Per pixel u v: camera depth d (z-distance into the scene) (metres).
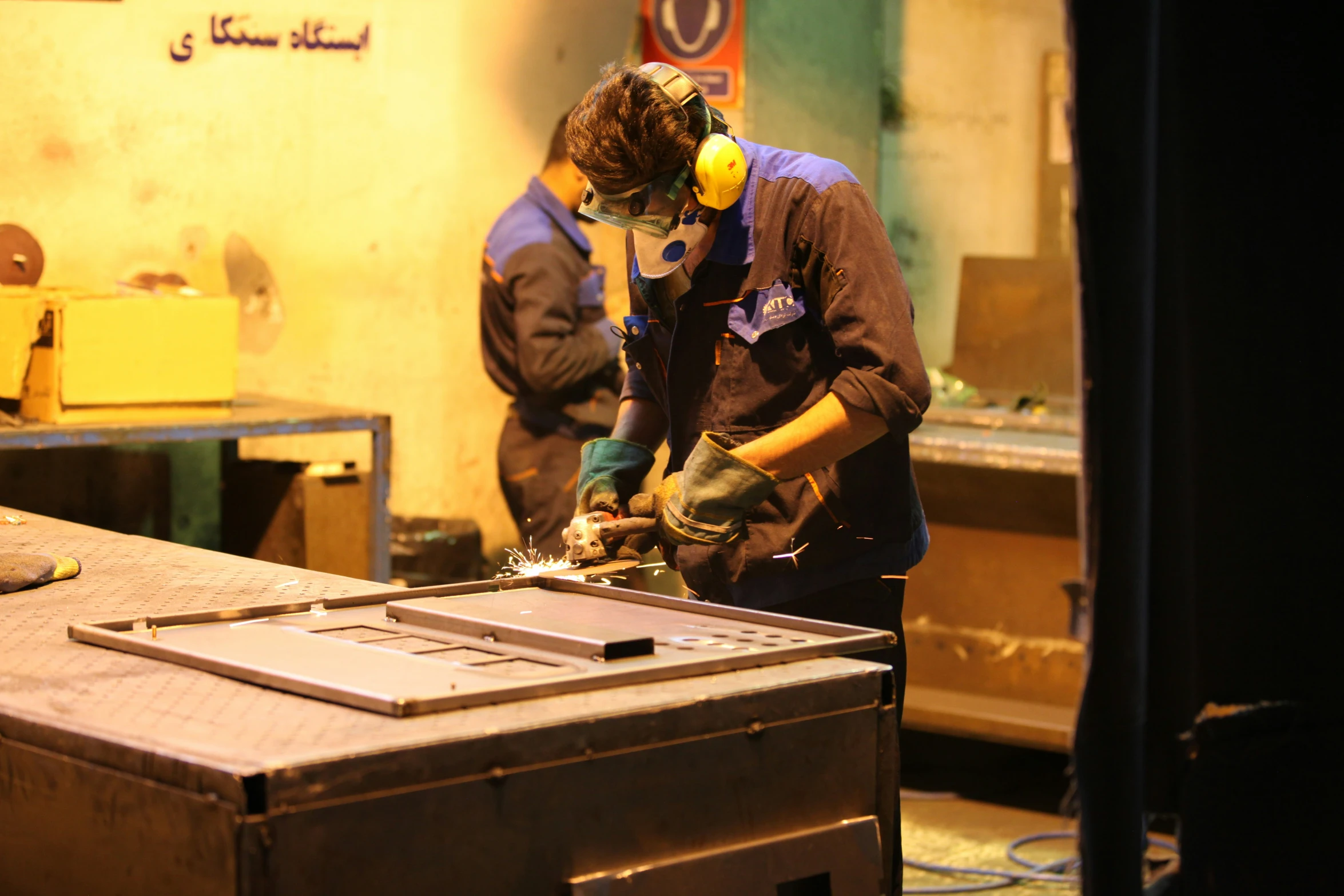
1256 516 2.22
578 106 2.09
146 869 1.25
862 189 2.15
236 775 1.15
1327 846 2.23
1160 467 2.20
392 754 1.22
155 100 4.86
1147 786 2.27
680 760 1.41
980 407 5.24
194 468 5.04
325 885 1.19
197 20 4.91
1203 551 2.25
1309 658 2.22
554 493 4.95
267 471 4.55
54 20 4.66
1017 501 4.43
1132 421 1.96
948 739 5.14
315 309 5.27
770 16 5.61
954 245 6.14
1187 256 2.19
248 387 5.16
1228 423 2.21
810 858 1.51
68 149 4.72
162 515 4.99
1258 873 2.25
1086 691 2.03
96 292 4.46
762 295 2.15
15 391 3.80
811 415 2.02
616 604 1.96
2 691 1.45
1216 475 2.23
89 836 1.31
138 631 1.73
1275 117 2.11
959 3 6.01
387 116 5.32
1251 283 2.17
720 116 2.17
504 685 1.41
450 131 5.45
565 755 1.33
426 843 1.25
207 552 2.41
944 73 6.08
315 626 1.75
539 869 1.32
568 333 4.78
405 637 1.69
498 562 5.78
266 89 5.07
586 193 2.13
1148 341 1.96
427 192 5.43
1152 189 1.94
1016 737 4.34
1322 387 2.16
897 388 1.98
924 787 4.70
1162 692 2.26
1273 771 2.24
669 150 2.01
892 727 1.60
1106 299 1.93
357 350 5.37
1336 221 2.12
